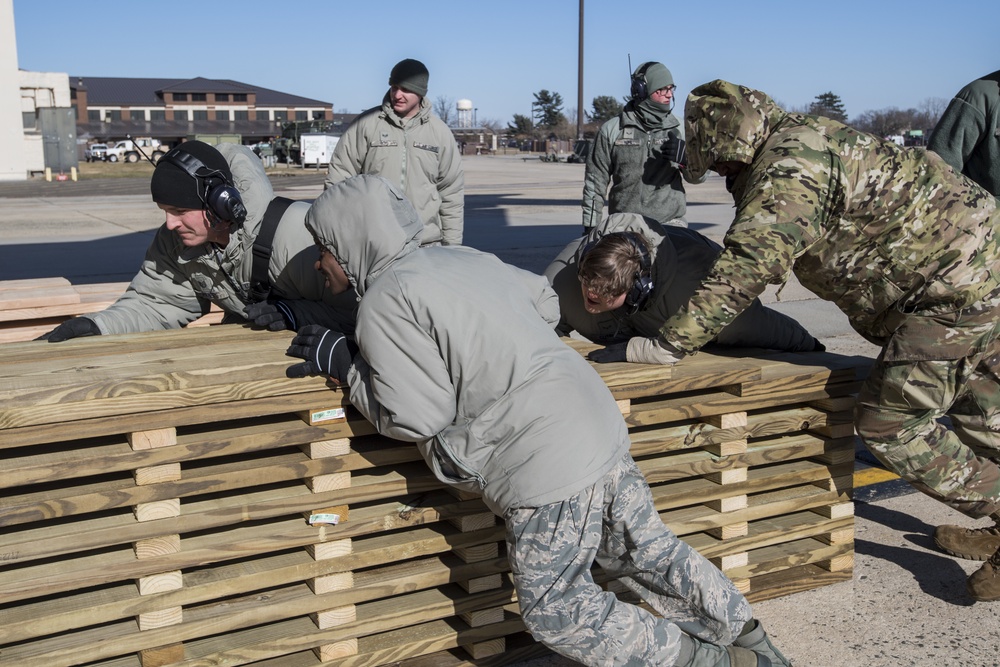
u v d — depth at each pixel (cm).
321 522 284
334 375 275
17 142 3931
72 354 290
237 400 268
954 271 319
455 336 258
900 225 317
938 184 319
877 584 381
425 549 301
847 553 379
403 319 257
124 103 11550
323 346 274
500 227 1672
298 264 332
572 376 266
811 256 332
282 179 3441
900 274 322
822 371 353
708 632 292
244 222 331
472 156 7731
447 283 261
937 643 339
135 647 267
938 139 479
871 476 506
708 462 341
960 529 406
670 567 287
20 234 1558
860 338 795
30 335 491
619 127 651
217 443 266
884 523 441
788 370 350
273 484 291
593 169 667
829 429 367
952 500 349
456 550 311
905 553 409
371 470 302
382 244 270
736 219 314
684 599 289
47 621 254
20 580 250
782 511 361
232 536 277
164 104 11481
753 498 359
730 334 374
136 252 1325
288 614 285
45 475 245
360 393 271
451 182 607
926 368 327
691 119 330
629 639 274
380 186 275
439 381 261
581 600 271
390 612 298
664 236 344
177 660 273
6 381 250
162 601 267
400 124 582
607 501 280
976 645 338
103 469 253
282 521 290
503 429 262
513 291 271
